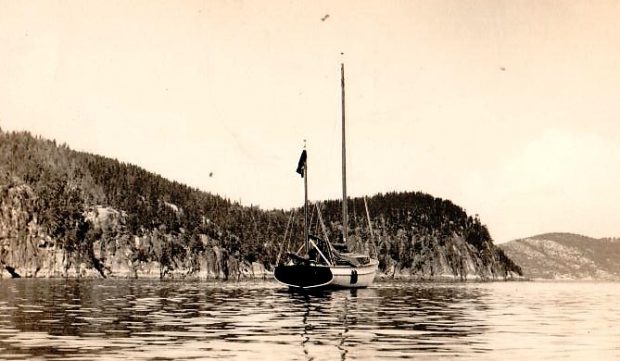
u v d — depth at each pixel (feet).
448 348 72.64
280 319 108.68
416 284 444.96
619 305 171.63
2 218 617.21
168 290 249.96
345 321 105.60
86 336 81.66
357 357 65.00
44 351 68.18
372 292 228.22
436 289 305.94
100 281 438.81
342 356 65.57
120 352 67.56
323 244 236.22
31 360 62.13
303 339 79.77
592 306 164.76
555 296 237.86
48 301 163.02
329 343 75.92
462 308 145.79
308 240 239.09
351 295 201.67
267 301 164.35
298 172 243.81
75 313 120.06
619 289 386.73
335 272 222.89
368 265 235.61
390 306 147.54
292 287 245.24
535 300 197.57
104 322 101.14
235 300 169.27
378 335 84.79
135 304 150.20
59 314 117.60
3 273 579.07
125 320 104.88
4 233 606.14
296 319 108.99
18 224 622.13
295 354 66.74
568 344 78.18
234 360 62.49
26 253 606.55
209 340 78.28
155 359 62.95
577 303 181.06
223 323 100.63
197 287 296.30
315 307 141.18
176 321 103.65
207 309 132.87
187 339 79.10
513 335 87.20
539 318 118.62
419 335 85.30
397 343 76.43
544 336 86.53
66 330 88.79
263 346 72.79
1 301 162.91
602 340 82.79
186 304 150.61
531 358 66.23
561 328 98.22
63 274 614.75
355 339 80.12
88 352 67.51
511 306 159.22
